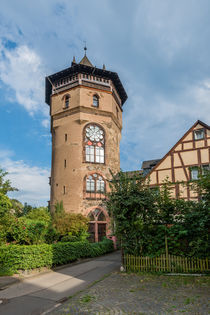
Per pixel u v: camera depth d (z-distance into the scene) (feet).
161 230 39.19
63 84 101.14
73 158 91.61
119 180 43.19
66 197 89.25
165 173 64.13
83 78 97.30
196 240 36.81
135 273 37.96
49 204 103.91
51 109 102.17
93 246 63.93
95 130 96.12
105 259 59.26
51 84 104.47
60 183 92.12
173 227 38.78
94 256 62.90
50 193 98.99
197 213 37.24
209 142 61.77
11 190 52.47
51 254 44.29
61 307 23.76
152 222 40.24
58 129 98.58
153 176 65.21
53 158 99.25
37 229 48.73
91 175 91.35
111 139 99.50
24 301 26.68
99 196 90.53
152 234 40.06
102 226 88.07
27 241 46.68
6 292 30.19
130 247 40.37
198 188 39.99
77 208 86.53
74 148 92.32
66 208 87.97
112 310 22.59
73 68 96.94
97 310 22.66
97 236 85.25
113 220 42.39
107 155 96.22
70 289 31.32
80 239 66.95
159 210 40.78
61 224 70.18
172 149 64.95
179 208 39.70
